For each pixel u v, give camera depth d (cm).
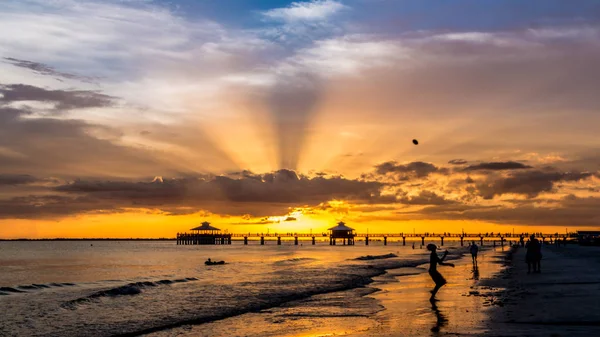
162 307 2492
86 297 2878
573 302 1908
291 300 2648
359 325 1770
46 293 3391
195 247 19488
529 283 2711
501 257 7094
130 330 1877
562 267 3956
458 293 2469
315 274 4559
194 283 3766
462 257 7494
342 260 7769
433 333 1466
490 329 1455
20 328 1961
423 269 5047
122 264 7725
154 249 17000
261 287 3400
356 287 3200
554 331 1388
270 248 17525
